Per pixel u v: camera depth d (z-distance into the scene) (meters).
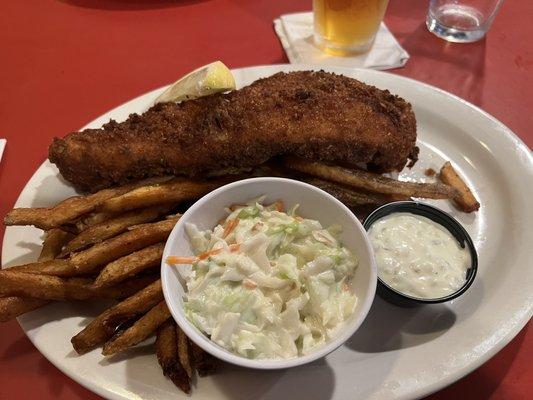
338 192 0.27
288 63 0.40
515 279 0.25
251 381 0.21
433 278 0.24
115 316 0.22
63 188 0.29
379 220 0.26
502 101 0.37
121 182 0.28
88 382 0.21
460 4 0.42
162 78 0.39
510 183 0.29
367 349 0.23
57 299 0.23
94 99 0.38
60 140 0.27
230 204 0.25
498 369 0.23
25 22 0.45
